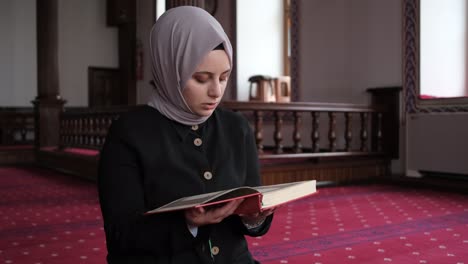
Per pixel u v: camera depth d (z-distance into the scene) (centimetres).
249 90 1191
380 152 823
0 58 1661
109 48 1805
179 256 137
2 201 633
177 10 137
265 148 1122
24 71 1694
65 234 442
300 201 612
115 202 136
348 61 947
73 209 574
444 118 743
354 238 418
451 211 545
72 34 1747
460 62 820
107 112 854
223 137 151
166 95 142
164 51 137
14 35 1680
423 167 771
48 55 1170
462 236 426
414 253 371
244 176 154
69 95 1742
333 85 980
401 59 835
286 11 1268
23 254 374
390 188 742
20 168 1109
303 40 1049
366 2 905
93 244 405
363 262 347
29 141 1548
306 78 1045
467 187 688
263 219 145
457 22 816
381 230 449
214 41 133
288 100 1080
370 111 812
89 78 1775
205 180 143
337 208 562
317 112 759
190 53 133
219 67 136
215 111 156
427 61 801
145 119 144
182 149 144
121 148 141
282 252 371
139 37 1725
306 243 400
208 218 120
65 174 970
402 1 833
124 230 132
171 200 140
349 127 802
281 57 1265
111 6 1759
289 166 732
